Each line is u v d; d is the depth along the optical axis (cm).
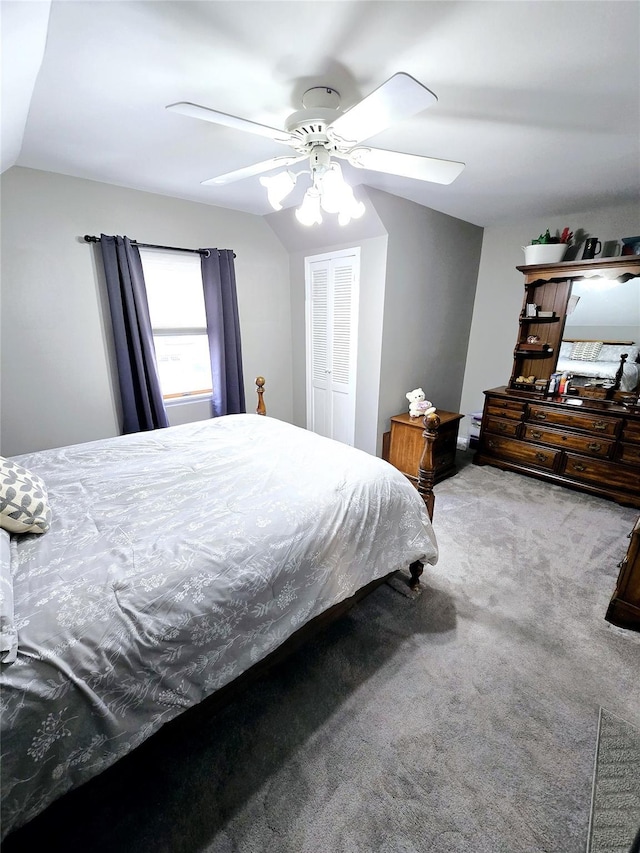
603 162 210
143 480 168
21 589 100
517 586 202
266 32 111
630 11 101
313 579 134
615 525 259
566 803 111
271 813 109
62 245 251
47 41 113
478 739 128
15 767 78
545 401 311
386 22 107
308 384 399
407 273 314
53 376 265
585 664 156
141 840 103
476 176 232
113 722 91
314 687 146
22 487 128
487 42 115
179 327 326
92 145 196
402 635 171
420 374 363
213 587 110
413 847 102
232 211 328
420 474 193
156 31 110
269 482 165
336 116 133
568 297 317
